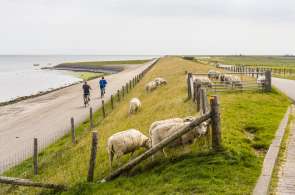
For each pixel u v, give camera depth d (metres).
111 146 14.77
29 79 135.12
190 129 12.58
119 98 44.12
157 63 107.56
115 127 25.98
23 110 46.91
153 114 25.89
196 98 22.27
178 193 10.18
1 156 25.39
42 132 32.34
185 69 61.16
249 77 43.25
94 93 57.72
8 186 18.19
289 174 11.02
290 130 16.56
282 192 9.71
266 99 26.09
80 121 35.12
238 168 11.36
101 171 15.28
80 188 12.95
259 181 10.34
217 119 12.58
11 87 102.00
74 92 63.44
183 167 12.07
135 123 24.92
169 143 12.80
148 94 40.84
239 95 27.55
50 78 140.00
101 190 12.40
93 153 13.74
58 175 17.62
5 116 42.94
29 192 16.42
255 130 16.61
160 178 11.70
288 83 43.94
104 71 166.50
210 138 13.90
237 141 14.22
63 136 29.62
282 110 21.89
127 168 13.27
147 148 15.17
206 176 10.98
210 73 39.22
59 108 45.47
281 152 13.26
